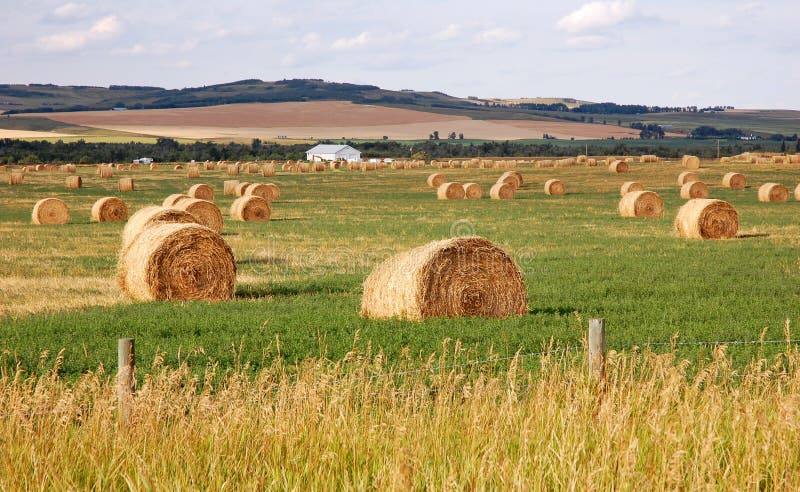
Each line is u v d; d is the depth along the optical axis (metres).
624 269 31.50
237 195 85.44
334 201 79.12
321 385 9.78
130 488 7.91
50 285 28.06
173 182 112.44
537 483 7.80
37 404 9.45
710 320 20.14
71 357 16.03
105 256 37.31
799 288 26.05
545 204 72.56
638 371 13.06
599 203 73.38
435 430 9.08
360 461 8.54
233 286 25.98
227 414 9.16
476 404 9.78
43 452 8.52
